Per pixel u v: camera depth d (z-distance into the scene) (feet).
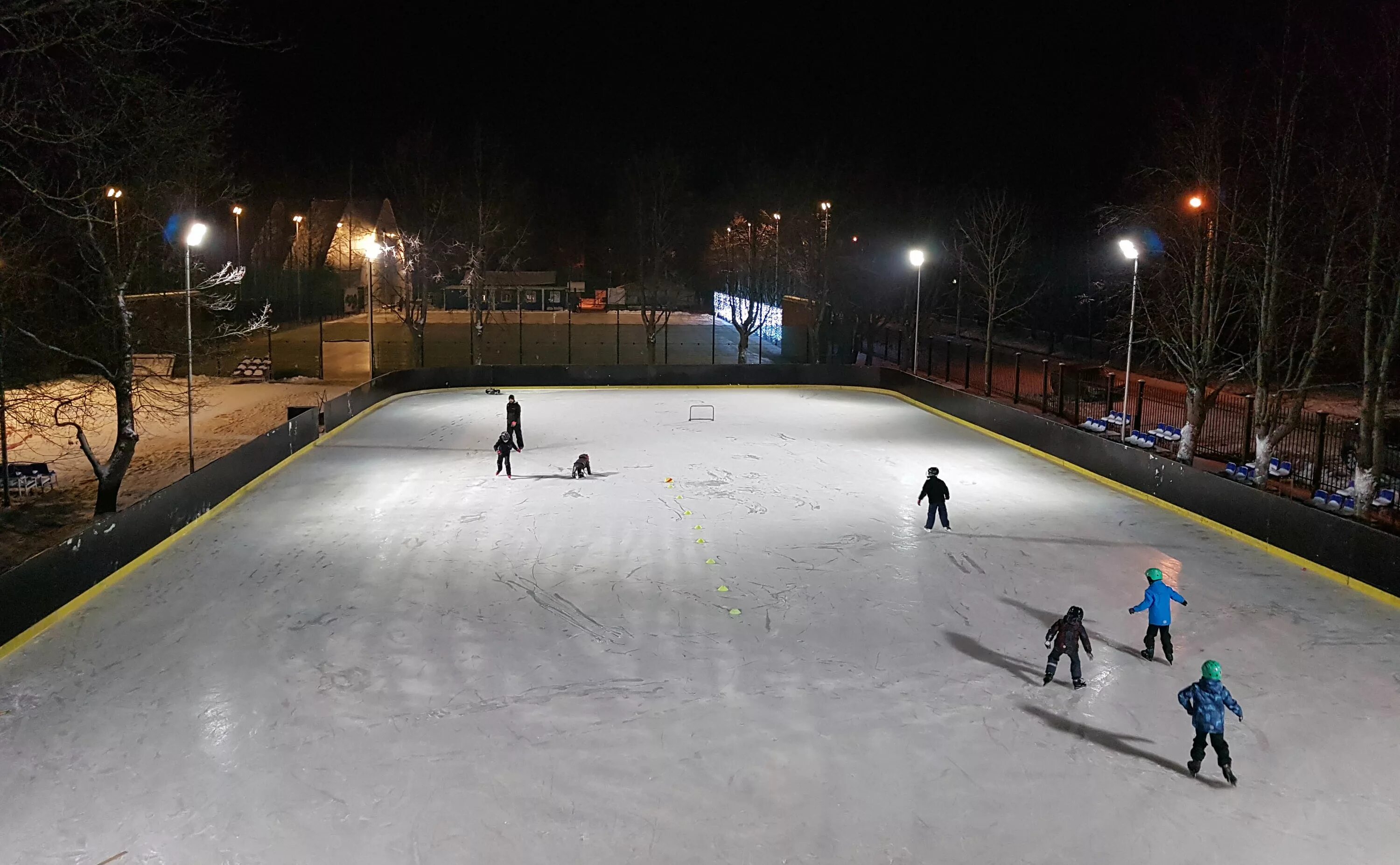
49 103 64.69
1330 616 53.83
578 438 109.91
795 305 196.85
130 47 58.23
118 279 79.25
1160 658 48.21
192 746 38.99
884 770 37.32
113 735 39.83
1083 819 34.06
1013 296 219.82
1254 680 45.52
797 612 54.65
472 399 140.36
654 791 35.68
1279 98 79.71
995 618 53.83
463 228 218.59
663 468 93.76
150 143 77.46
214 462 76.28
